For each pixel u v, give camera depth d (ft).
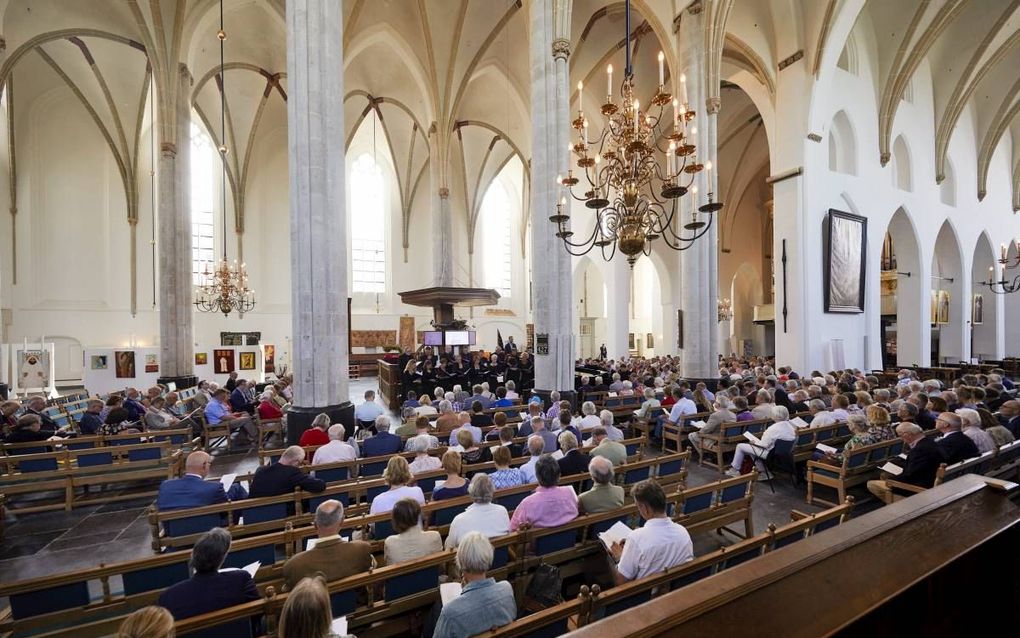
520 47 66.08
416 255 97.50
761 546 11.37
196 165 79.46
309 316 27.04
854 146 57.21
